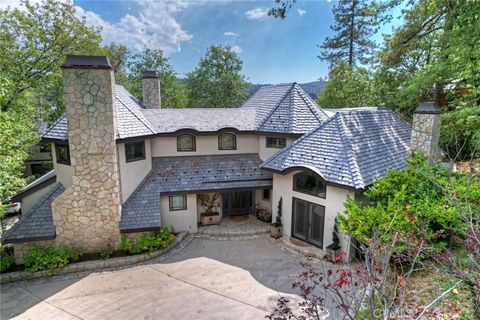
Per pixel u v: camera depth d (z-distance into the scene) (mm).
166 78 42312
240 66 44188
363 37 38938
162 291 11539
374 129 16953
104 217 14266
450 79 19500
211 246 15398
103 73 13141
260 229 17016
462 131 16406
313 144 15516
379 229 7645
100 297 11273
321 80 41062
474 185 8852
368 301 5152
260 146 19234
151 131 16703
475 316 5148
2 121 15289
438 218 8398
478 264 4910
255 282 12023
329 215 13812
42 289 11922
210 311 10273
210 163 18344
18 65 22562
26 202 15750
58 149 15398
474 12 15914
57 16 23500
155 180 16812
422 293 6582
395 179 11055
